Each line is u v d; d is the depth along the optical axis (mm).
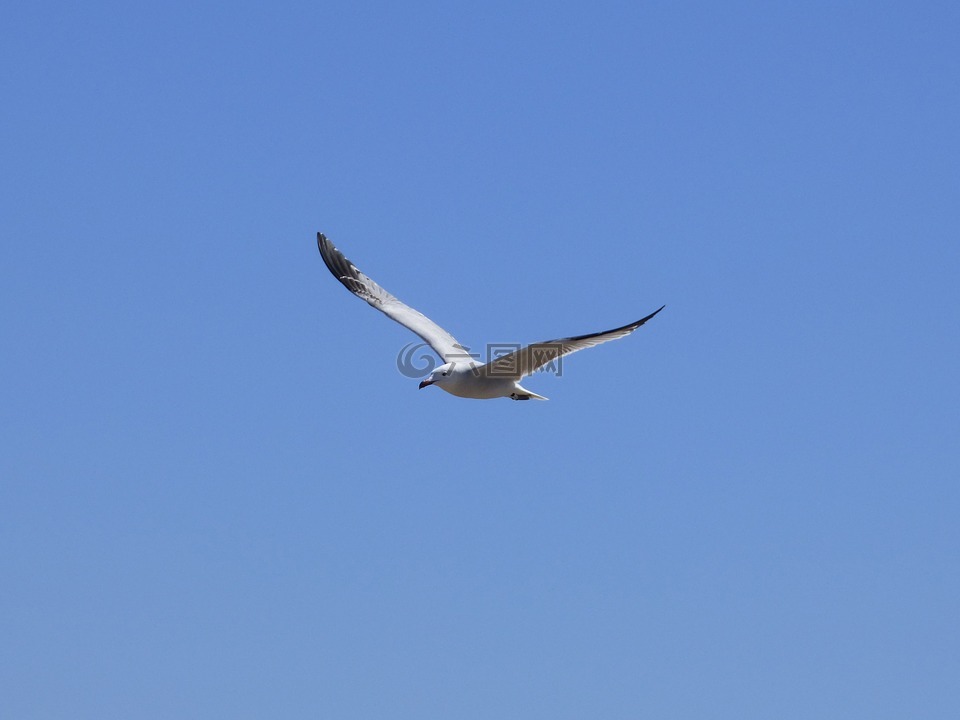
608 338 16859
